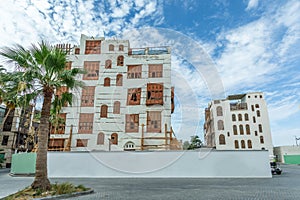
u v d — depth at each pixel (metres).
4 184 8.67
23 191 5.88
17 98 6.66
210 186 7.92
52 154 11.88
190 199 5.52
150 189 7.18
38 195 5.57
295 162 34.03
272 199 5.58
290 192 6.62
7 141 23.56
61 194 5.73
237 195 6.09
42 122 6.55
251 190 6.98
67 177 11.41
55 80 6.86
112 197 5.77
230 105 34.66
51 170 11.70
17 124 24.00
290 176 12.28
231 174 11.14
